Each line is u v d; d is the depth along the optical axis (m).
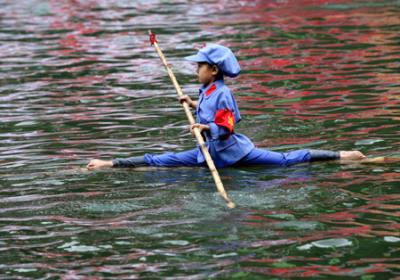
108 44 45.22
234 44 43.16
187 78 35.06
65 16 59.12
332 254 15.39
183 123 27.38
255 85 32.62
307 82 32.69
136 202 18.86
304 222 17.11
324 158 21.98
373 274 14.45
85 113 29.22
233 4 62.16
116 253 15.80
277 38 44.53
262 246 15.84
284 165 21.86
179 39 45.69
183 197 19.09
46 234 17.00
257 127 25.91
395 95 29.42
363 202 18.34
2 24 55.72
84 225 17.45
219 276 14.53
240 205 18.33
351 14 52.47
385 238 16.11
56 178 21.22
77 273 14.92
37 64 39.88
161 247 15.98
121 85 34.12
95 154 23.78
